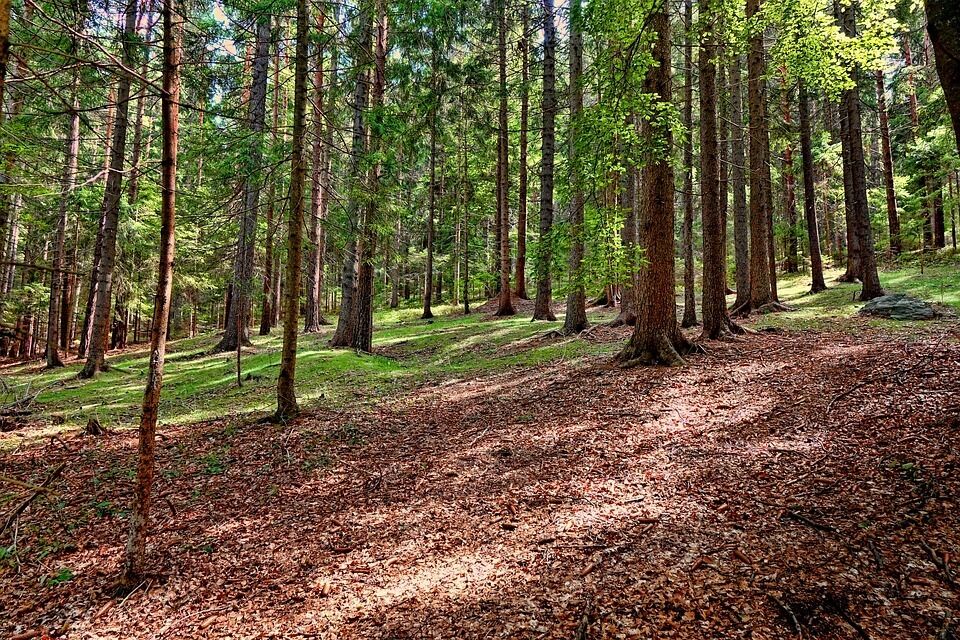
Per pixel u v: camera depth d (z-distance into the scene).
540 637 3.47
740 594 3.59
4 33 3.06
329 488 6.75
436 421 9.25
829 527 4.22
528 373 12.02
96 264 20.08
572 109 16.00
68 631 4.21
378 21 14.94
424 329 23.41
